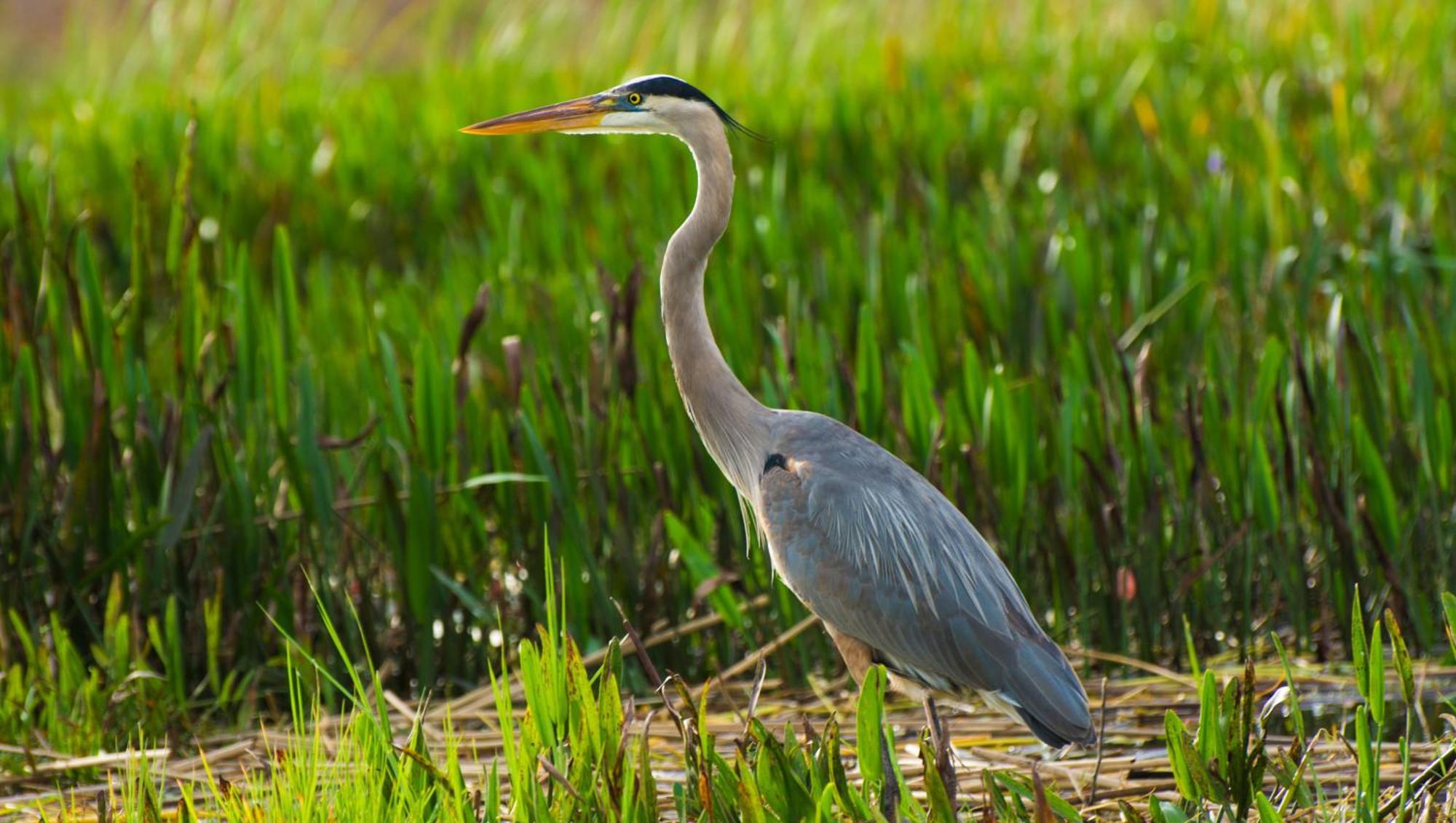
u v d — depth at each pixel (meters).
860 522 8.13
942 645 7.92
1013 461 10.33
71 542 10.45
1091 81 20.19
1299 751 7.32
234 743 9.59
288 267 11.19
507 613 11.30
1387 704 9.33
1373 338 11.47
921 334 11.70
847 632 8.23
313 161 19.62
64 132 20.36
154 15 25.19
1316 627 10.93
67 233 17.83
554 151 18.67
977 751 8.91
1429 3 23.36
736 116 20.27
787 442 8.56
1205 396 10.72
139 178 10.75
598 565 10.79
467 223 18.45
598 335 11.30
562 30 26.97
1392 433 10.89
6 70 33.91
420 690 10.55
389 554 11.52
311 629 10.71
